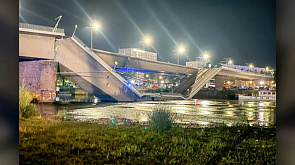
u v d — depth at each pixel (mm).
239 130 11062
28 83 41938
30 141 8500
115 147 7836
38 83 40625
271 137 9578
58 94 80188
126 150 7438
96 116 21609
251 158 6777
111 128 11969
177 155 7059
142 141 8617
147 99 52938
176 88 74125
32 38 39125
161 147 7773
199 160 6648
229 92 71875
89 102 43531
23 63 42906
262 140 8938
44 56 40312
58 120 16719
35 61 41406
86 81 43438
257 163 6371
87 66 43531
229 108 34469
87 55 43531
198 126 15211
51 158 6730
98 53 50781
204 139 9164
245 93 82375
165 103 45281
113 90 46312
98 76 44312
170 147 7941
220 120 19797
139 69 63125
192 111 29078
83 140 8758
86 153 7211
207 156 6953
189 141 8516
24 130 10523
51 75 40812
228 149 7730
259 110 31234
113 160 6652
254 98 68125
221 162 6453
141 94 51375
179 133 10266
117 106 35188
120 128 12000
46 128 11453
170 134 10086
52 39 40906
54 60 41062
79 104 38375
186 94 69000
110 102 44469
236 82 130375
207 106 38500
